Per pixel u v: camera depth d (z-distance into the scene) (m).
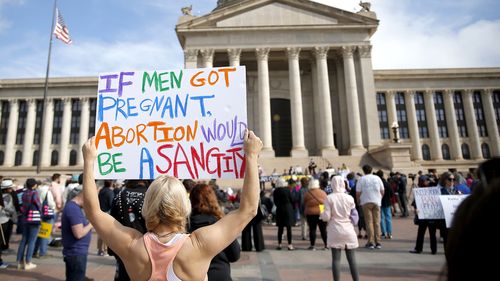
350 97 41.53
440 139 61.03
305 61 47.41
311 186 11.34
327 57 46.03
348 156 38.25
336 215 6.34
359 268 8.19
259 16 43.47
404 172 32.50
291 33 42.88
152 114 3.67
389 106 60.47
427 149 60.34
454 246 1.20
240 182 30.47
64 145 59.78
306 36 42.88
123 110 3.71
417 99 62.25
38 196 9.06
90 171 2.77
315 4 43.66
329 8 43.59
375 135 40.94
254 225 10.80
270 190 25.00
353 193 13.46
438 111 62.34
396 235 13.55
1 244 9.03
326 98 41.25
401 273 7.63
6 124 63.28
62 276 8.03
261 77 41.44
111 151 3.62
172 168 3.51
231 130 3.54
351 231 6.23
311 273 7.82
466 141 61.34
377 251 10.38
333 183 6.58
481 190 1.25
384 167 34.91
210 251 2.35
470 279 1.10
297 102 40.81
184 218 2.48
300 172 29.33
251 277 7.51
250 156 2.71
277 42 42.53
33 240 8.91
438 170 57.41
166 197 2.40
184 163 3.52
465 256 1.13
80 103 62.47
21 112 63.12
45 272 8.42
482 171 1.91
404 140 59.66
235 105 3.60
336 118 45.81
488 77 62.19
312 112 46.78
